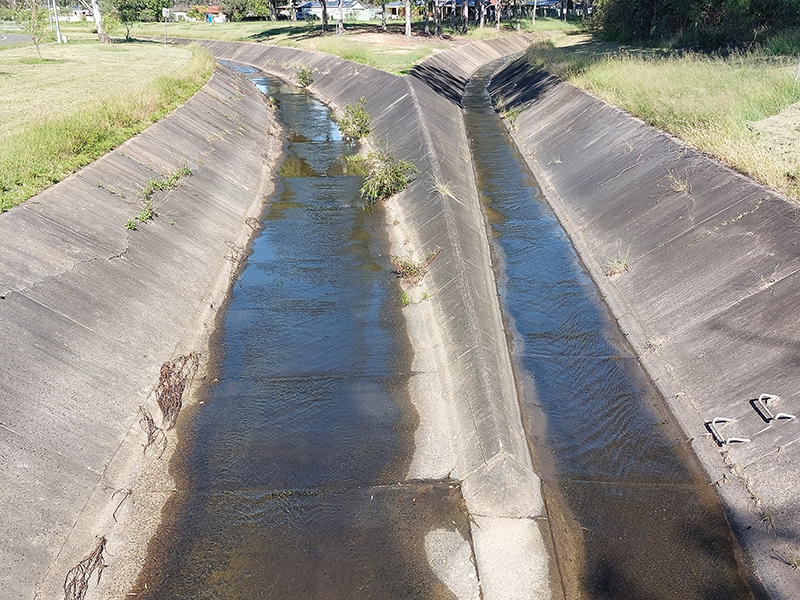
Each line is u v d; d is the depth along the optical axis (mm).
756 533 7066
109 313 10023
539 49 35656
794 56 19922
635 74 21594
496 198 18062
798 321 8719
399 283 12875
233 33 60844
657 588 6699
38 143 14172
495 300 12203
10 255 9742
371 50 42188
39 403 7930
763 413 8070
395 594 6629
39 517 6848
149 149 16422
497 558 7000
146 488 7906
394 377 9953
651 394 9617
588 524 7461
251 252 14406
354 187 18594
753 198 11383
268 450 8547
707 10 30422
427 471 8148
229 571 6887
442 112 25812
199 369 10219
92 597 6547
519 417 9133
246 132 22875
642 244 12781
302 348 10766
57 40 54438
